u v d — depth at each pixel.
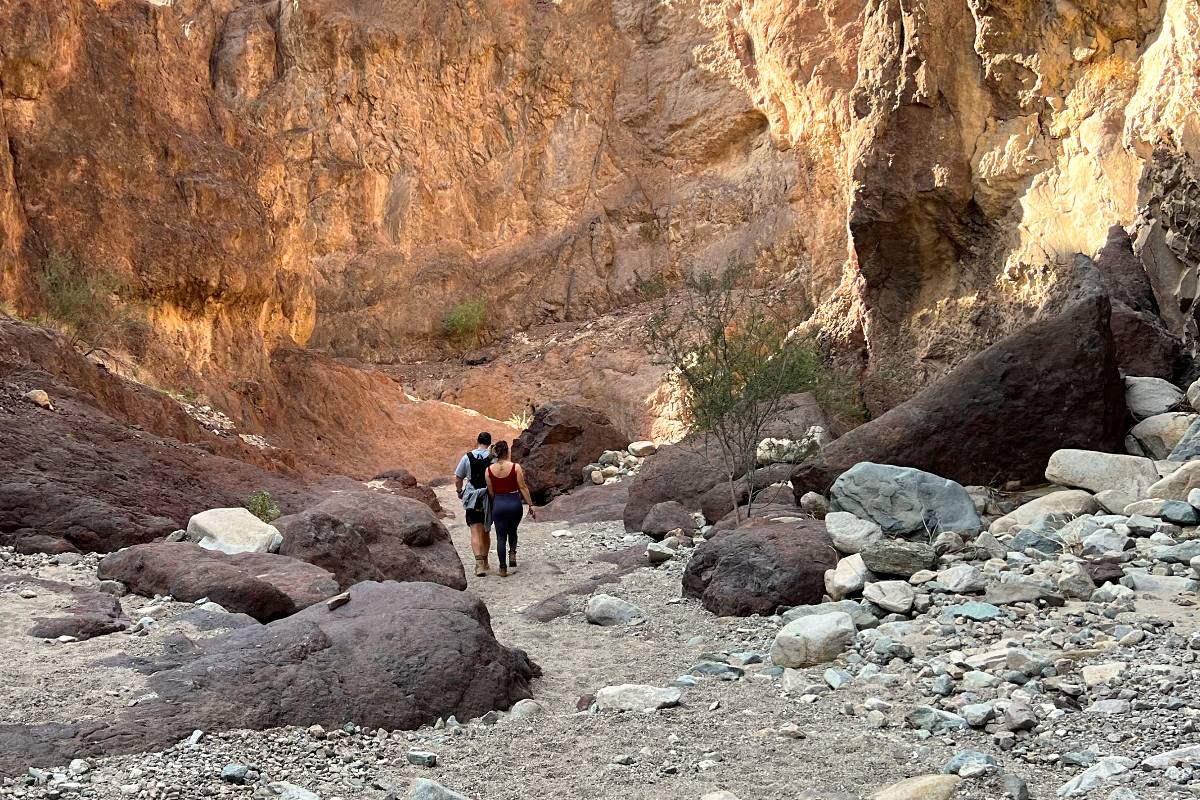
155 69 22.44
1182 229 11.40
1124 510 7.89
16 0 19.08
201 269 21.23
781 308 22.86
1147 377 10.47
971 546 7.45
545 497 15.77
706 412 10.47
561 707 5.48
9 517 8.52
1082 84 14.11
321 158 31.16
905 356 15.87
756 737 4.70
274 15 32.19
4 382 11.55
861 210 15.88
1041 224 14.30
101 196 20.02
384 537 8.41
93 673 5.07
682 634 7.02
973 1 14.75
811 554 7.39
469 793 4.14
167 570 6.81
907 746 4.49
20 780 3.97
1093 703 4.70
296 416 23.56
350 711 4.86
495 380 27.70
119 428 11.62
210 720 4.58
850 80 24.14
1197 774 3.79
